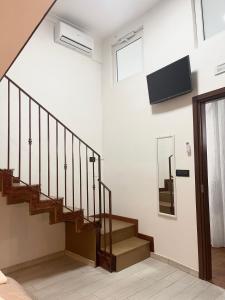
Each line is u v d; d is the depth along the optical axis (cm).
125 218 388
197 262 288
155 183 347
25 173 335
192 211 297
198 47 299
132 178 383
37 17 133
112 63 434
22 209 323
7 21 136
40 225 340
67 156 386
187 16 314
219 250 375
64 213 286
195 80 300
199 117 293
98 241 319
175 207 317
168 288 262
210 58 285
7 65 199
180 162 314
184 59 298
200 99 291
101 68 449
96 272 302
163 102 340
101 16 379
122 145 403
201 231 283
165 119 337
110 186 420
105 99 440
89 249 328
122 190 398
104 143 437
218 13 298
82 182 402
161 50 346
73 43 394
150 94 345
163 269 306
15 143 327
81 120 411
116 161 412
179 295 248
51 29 379
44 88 364
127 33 403
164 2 345
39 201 269
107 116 434
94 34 430
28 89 346
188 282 274
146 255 340
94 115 432
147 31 370
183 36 317
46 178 357
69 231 360
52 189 363
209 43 287
